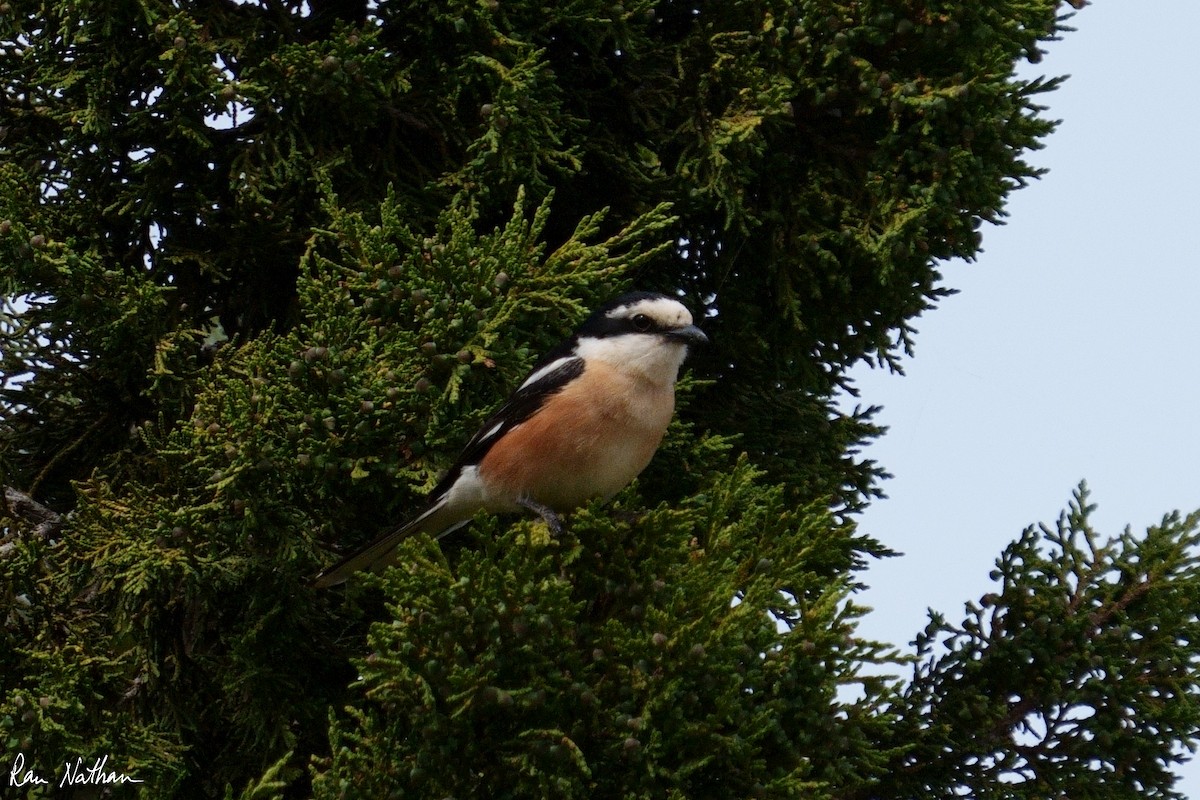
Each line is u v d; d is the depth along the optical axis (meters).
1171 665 10.83
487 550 8.98
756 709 9.05
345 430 9.90
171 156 11.76
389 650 8.52
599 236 13.08
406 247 11.48
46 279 10.88
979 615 11.34
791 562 9.53
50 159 12.35
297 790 11.21
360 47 11.32
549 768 8.66
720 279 13.08
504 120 11.27
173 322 11.64
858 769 11.07
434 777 8.81
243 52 11.66
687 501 10.16
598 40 12.20
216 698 11.26
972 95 11.58
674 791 8.57
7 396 12.20
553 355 10.70
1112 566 11.17
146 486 11.43
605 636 8.92
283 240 11.87
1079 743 10.90
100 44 11.57
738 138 11.89
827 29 11.85
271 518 10.24
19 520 10.95
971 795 11.09
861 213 12.27
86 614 10.97
